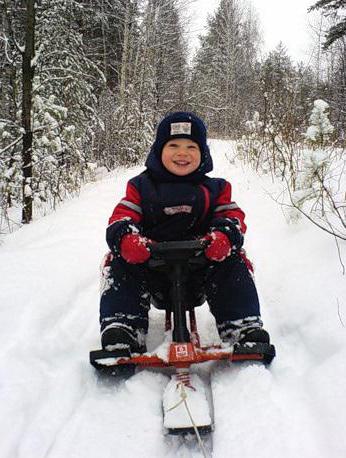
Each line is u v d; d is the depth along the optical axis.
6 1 7.21
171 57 19.91
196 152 2.49
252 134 9.28
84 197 6.86
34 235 4.86
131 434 1.81
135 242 2.15
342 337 2.30
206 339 2.66
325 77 19.72
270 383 2.01
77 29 12.08
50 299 3.07
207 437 1.79
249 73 28.41
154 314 3.03
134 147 13.45
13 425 1.91
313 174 3.66
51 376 2.29
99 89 15.09
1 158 7.00
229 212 2.48
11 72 7.80
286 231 4.14
